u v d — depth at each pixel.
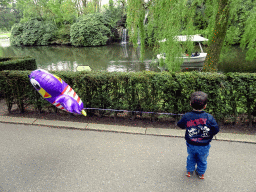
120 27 41.34
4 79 5.00
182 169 2.94
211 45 7.57
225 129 4.04
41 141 3.84
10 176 2.88
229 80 3.87
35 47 37.66
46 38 39.94
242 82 3.77
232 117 4.11
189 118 2.36
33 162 3.19
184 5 6.06
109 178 2.79
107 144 3.67
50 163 3.16
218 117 4.05
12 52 30.14
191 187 2.57
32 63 9.23
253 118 4.26
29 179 2.81
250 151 3.30
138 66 16.22
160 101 4.32
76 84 4.64
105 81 4.40
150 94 4.31
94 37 35.66
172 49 7.00
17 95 5.12
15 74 4.86
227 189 2.52
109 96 4.56
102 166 3.05
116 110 4.59
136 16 7.03
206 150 2.41
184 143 3.62
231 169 2.89
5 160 3.26
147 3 6.76
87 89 4.63
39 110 5.20
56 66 17.58
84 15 39.38
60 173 2.92
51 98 3.35
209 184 2.62
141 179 2.75
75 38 35.97
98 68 15.97
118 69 15.41
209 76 3.86
